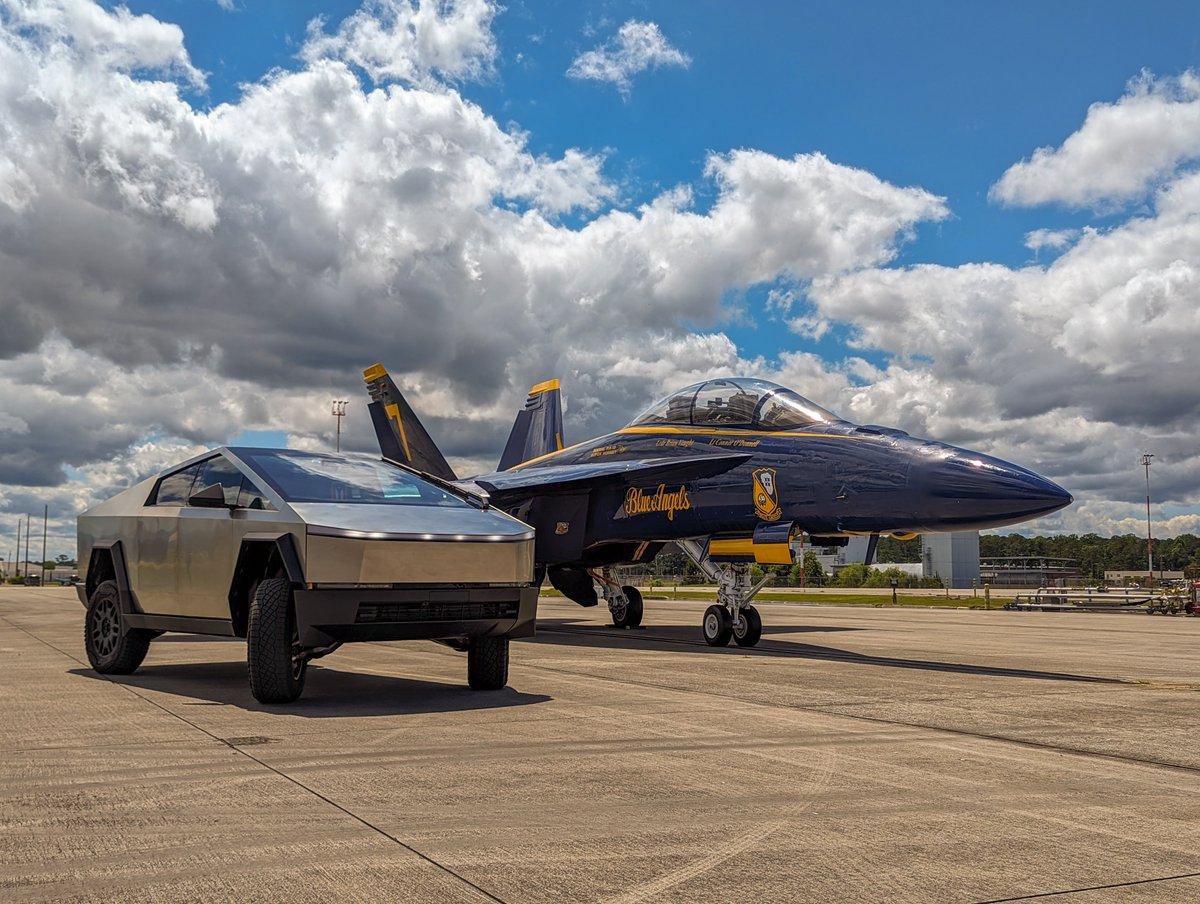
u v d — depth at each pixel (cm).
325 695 708
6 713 611
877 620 2470
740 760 479
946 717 647
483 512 738
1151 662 1156
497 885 285
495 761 468
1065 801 402
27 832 337
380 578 631
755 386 1413
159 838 331
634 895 277
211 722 577
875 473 1159
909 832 349
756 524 1317
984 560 12606
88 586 849
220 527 694
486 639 732
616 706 665
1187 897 280
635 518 1471
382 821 355
